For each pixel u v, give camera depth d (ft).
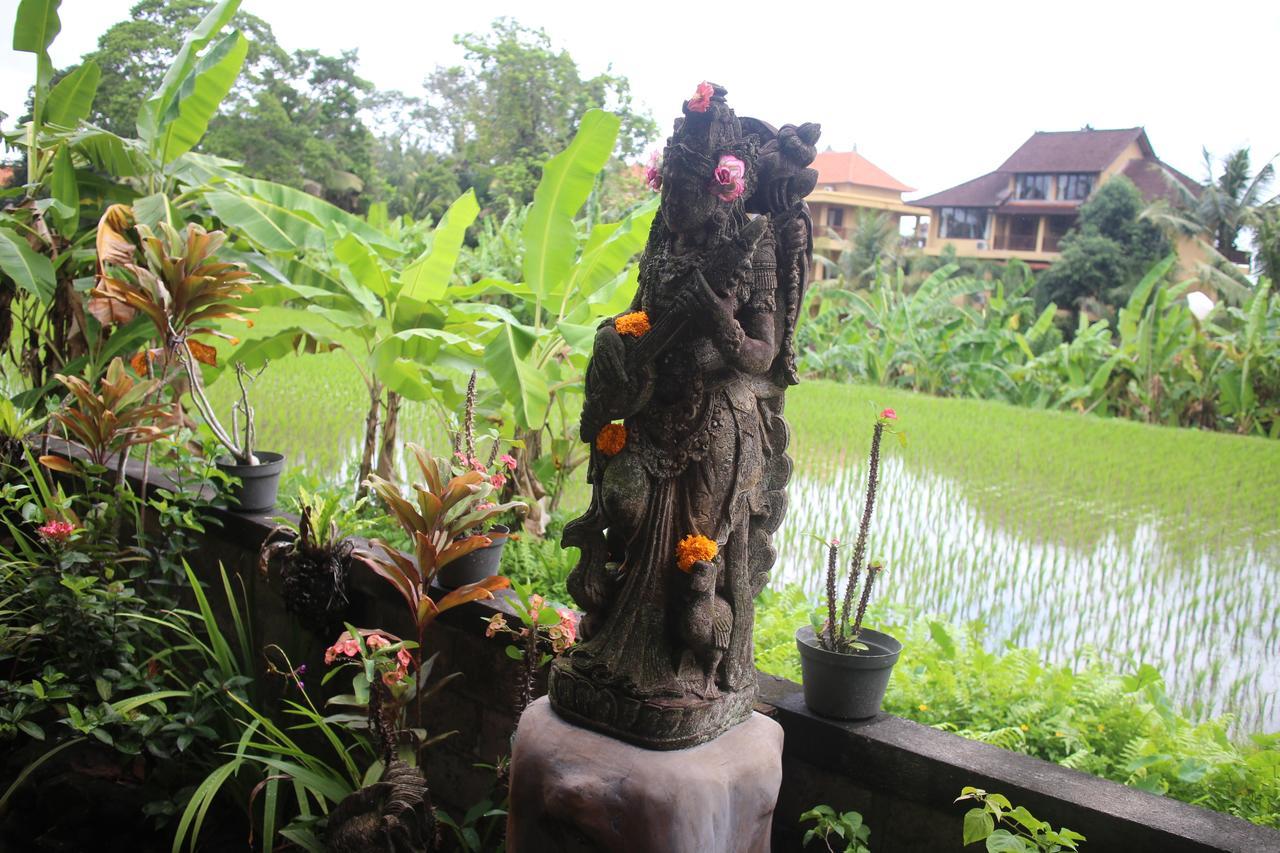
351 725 10.96
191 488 16.17
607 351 8.38
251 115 45.78
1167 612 17.08
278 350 18.01
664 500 8.54
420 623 11.08
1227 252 58.03
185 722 12.24
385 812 9.92
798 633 10.24
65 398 17.19
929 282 49.80
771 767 8.63
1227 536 21.53
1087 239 61.72
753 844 8.56
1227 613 16.99
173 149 18.22
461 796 12.39
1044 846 7.72
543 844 8.39
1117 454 30.27
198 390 15.67
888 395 42.34
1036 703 11.10
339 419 28.02
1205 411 41.04
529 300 17.94
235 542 15.49
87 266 19.07
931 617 14.33
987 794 8.38
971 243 84.23
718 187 7.93
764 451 9.06
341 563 13.14
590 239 17.21
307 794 12.84
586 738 8.42
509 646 10.82
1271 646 15.62
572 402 21.53
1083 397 43.55
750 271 8.15
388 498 10.82
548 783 8.23
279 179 45.50
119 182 19.67
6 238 16.24
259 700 13.69
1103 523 22.35
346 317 16.69
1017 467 27.89
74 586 12.73
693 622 8.24
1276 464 29.25
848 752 9.36
